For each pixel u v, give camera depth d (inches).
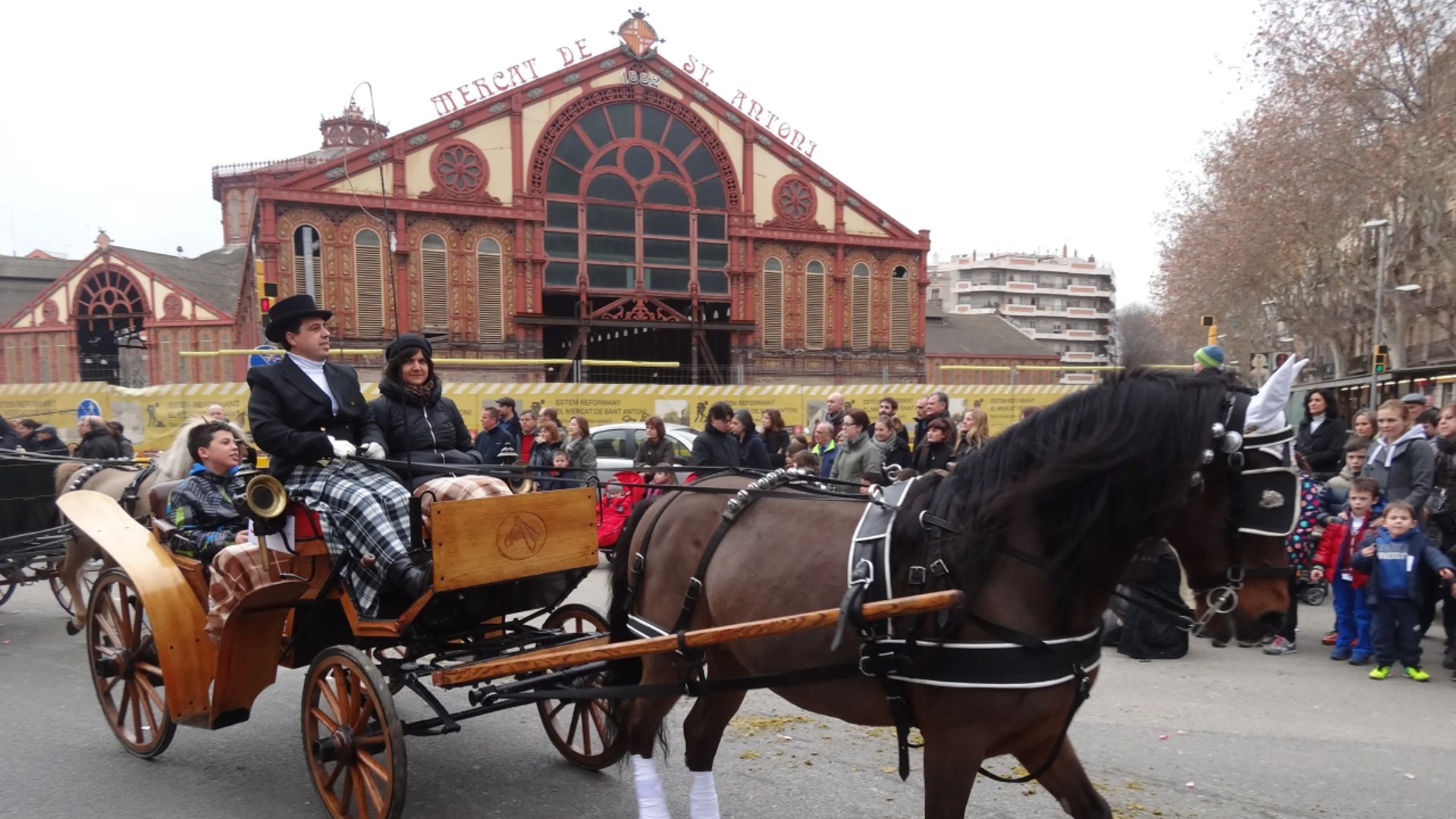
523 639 182.4
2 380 1343.5
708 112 1210.0
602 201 1170.6
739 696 157.5
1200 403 117.6
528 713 233.9
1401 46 776.9
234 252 1768.0
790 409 665.0
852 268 1294.3
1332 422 367.2
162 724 195.3
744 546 142.3
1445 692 251.0
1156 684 259.0
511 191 1113.4
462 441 215.6
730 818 170.6
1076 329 4805.6
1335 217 920.3
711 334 1279.5
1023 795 179.6
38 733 219.6
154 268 1286.9
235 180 1823.3
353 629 171.5
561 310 1243.8
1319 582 319.3
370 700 154.8
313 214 1023.0
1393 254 978.1
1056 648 116.1
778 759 199.5
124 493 295.3
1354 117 832.9
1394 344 977.5
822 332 1278.3
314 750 166.7
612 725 176.7
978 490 121.6
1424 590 267.7
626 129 1178.6
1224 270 1111.6
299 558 177.6
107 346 1407.5
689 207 1208.2
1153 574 130.0
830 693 132.6
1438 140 765.9
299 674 268.7
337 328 1031.0
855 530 131.3
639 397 639.1
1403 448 282.2
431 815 172.6
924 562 120.8
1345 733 218.8
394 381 207.6
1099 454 113.2
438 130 1074.7
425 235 1078.4
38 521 323.0
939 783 118.7
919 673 118.2
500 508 163.5
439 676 143.8
